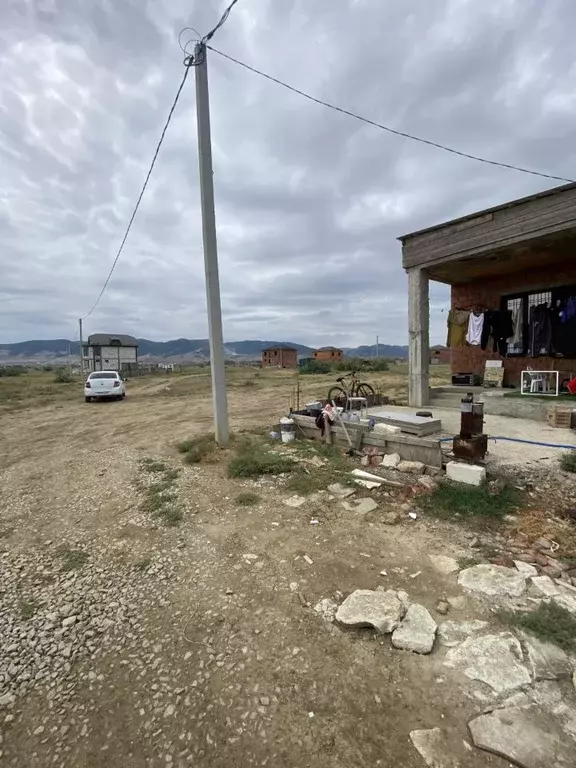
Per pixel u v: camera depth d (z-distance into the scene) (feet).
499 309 33.24
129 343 203.72
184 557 11.03
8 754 5.81
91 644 7.98
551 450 16.92
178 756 5.64
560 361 30.04
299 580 9.60
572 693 6.22
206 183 21.43
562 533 11.20
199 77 21.04
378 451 18.10
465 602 8.49
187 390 69.82
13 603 9.46
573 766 5.13
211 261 21.52
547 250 26.00
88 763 5.62
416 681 6.64
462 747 5.51
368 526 12.13
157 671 7.18
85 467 20.61
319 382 78.07
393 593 8.79
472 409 15.16
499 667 6.74
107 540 12.39
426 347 29.01
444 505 12.94
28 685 7.05
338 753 5.54
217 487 15.97
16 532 13.46
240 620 8.37
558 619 7.75
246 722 6.10
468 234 25.46
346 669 6.97
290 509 13.56
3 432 32.63
